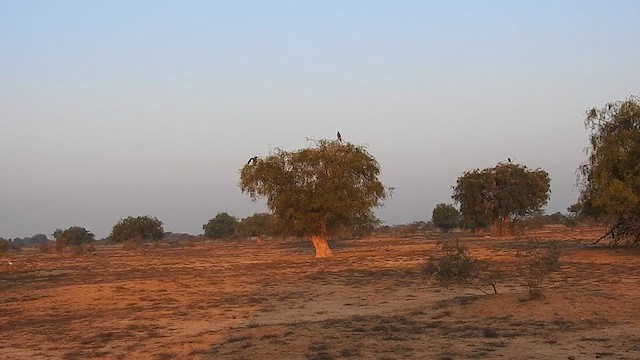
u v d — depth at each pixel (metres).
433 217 137.50
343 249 78.38
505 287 29.41
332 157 58.31
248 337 18.28
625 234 46.44
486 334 17.20
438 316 20.89
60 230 144.88
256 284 36.84
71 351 18.33
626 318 18.84
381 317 21.67
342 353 15.42
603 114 45.12
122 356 17.09
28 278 48.78
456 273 22.38
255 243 128.00
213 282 38.34
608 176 43.16
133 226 123.81
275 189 58.81
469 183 91.12
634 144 42.62
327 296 30.41
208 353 16.48
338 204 57.03
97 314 26.77
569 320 18.78
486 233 109.38
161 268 55.47
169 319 24.31
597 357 14.39
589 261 41.97
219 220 163.00
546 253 22.47
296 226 58.50
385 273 40.91
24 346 19.78
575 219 100.94
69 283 42.00
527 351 15.10
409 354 15.15
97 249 121.56
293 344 16.70
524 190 88.44
